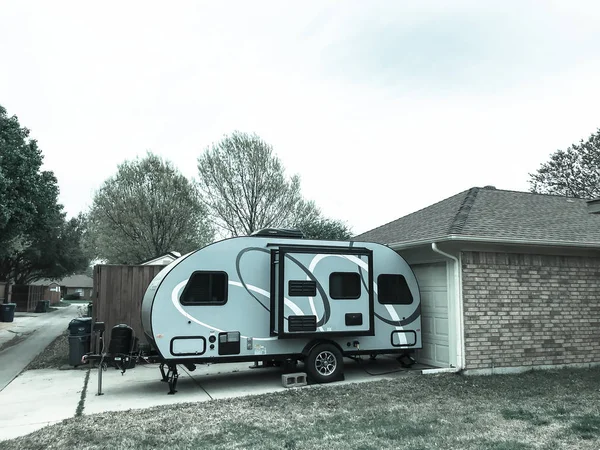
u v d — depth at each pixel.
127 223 24.73
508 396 7.24
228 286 8.28
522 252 9.62
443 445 4.92
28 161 14.99
